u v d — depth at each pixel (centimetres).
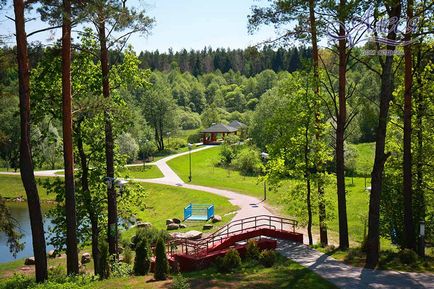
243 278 1714
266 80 16788
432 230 2444
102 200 2570
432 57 2336
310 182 2516
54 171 7350
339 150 2258
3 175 7206
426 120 2438
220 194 5081
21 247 1888
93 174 2573
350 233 3216
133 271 2050
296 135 2508
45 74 2222
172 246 2398
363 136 7938
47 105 2345
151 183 6166
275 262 1995
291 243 2419
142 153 9025
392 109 2498
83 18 1708
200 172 7300
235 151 8112
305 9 2000
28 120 1761
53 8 1694
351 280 1664
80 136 2445
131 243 3056
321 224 2484
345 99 2253
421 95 2364
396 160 2508
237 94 16388
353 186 5350
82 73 2458
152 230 3125
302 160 2556
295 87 2453
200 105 16538
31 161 1778
